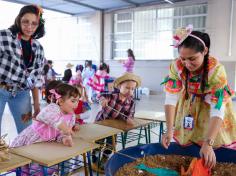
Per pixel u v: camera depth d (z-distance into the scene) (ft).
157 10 28.86
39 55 6.38
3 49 5.72
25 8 5.67
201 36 3.79
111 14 32.24
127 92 7.86
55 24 37.19
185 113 4.62
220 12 24.99
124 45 31.76
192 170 3.89
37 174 5.68
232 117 4.66
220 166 4.23
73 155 4.29
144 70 29.73
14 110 6.42
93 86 18.10
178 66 4.35
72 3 29.35
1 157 3.86
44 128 5.28
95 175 7.16
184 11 27.32
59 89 5.60
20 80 6.16
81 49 35.19
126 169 4.03
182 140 4.65
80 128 6.17
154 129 11.53
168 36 28.55
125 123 7.36
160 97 25.61
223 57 25.11
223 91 4.00
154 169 4.15
